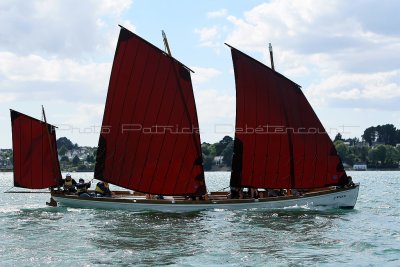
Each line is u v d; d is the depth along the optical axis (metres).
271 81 40.34
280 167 40.53
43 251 24.88
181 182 39.25
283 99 40.44
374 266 22.66
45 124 42.50
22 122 41.84
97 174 40.44
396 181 125.44
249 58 40.16
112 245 26.22
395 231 31.02
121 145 39.75
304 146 40.62
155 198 40.56
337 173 40.88
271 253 24.69
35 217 36.66
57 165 43.03
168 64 38.84
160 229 31.00
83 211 39.72
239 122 40.47
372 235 29.50
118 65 39.50
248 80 40.28
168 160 39.25
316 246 26.30
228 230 30.64
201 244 26.52
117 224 32.97
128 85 39.44
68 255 24.08
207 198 39.50
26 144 42.12
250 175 40.44
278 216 36.59
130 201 39.94
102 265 22.39
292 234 29.48
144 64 39.16
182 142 39.09
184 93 38.78
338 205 41.38
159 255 24.12
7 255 24.06
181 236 28.69
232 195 41.09
